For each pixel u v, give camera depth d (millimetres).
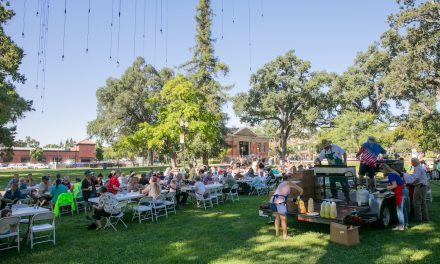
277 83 45375
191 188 13062
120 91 54531
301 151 97250
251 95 47219
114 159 94188
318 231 8367
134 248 7293
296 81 44312
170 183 13281
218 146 40281
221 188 14023
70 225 9906
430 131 39938
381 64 42688
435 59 28266
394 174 8258
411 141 44531
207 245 7375
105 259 6586
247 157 72688
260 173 19234
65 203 11344
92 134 55750
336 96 43719
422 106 36375
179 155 38875
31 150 86500
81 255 6879
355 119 32656
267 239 7703
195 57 41312
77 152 94062
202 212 11680
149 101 31109
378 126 32531
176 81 29062
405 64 29141
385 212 8422
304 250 6770
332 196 9031
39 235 8656
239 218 10375
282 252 6680
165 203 11039
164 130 27531
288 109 48031
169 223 9914
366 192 8359
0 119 19344
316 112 44562
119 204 9492
